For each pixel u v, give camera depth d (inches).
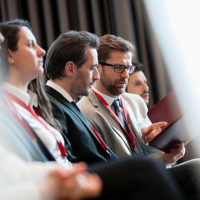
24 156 99.8
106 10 300.2
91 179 80.7
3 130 99.7
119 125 182.5
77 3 294.4
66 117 154.3
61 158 135.6
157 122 175.9
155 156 171.9
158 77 296.8
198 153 209.8
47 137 128.4
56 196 79.4
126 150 175.2
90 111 180.1
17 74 126.8
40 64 127.9
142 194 84.5
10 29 125.3
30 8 283.9
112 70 187.2
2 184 85.4
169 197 83.6
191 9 281.1
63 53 162.2
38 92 143.1
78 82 164.9
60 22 290.0
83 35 167.2
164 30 290.4
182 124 144.2
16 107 124.8
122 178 89.0
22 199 79.5
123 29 297.9
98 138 166.2
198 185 139.3
